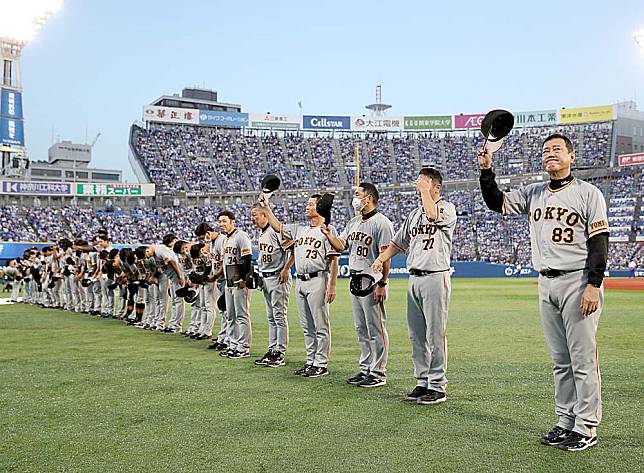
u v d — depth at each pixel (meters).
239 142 54.19
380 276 5.91
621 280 30.39
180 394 5.67
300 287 6.73
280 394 5.65
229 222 8.06
